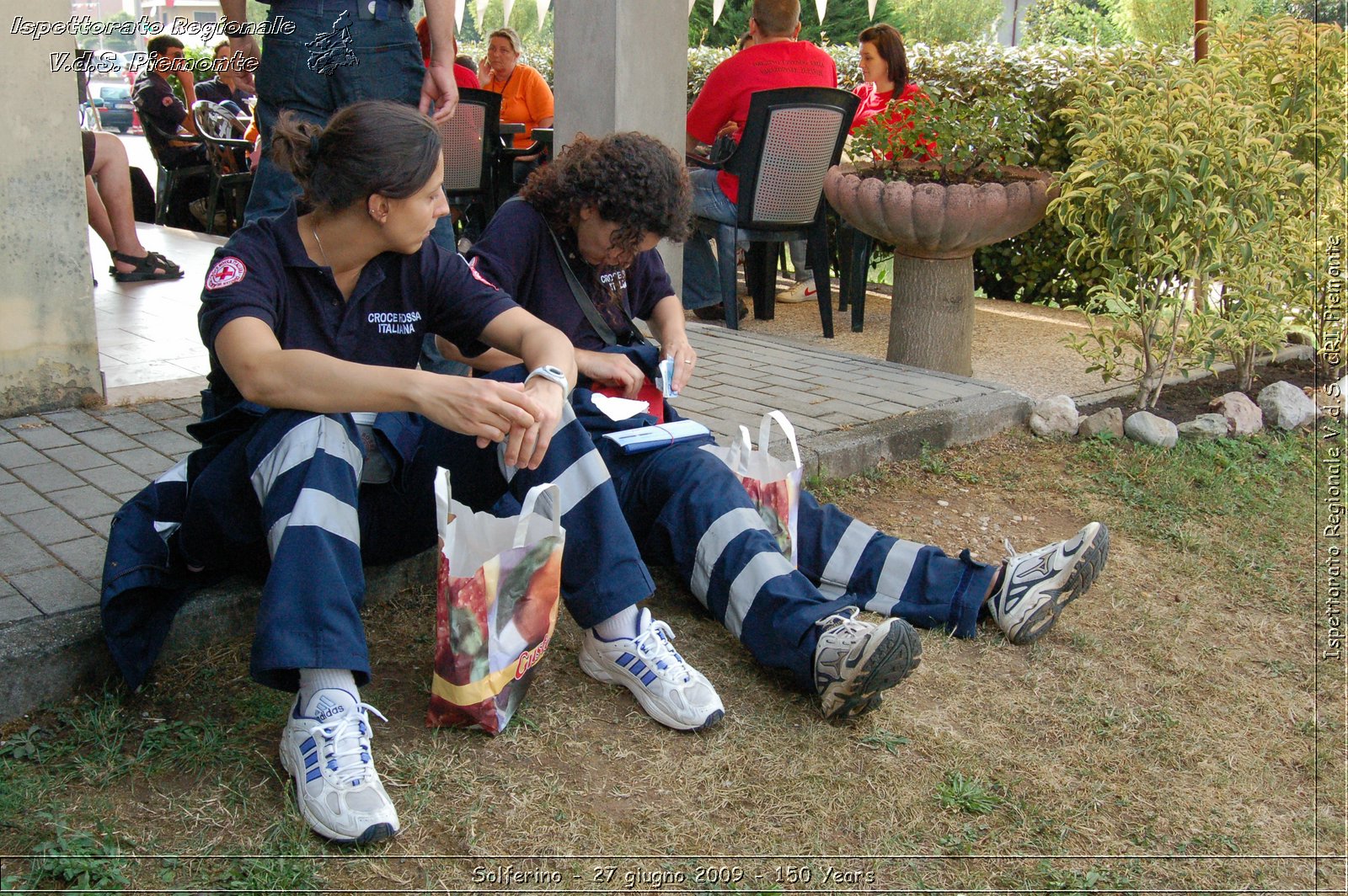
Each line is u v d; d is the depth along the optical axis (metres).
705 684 2.41
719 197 5.79
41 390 3.80
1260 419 4.73
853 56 8.32
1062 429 4.55
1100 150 4.42
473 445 2.41
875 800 2.21
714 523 2.58
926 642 2.85
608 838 2.04
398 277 2.37
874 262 7.65
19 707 2.24
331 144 2.12
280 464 2.09
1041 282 7.14
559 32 5.55
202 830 1.97
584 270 2.82
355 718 2.05
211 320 2.13
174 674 2.45
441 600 2.21
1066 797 2.28
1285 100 4.86
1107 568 3.40
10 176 3.57
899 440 4.06
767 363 5.02
